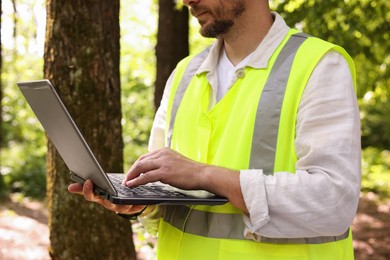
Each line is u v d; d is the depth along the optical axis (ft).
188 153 6.61
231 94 6.45
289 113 6.06
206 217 6.32
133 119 47.65
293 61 6.21
